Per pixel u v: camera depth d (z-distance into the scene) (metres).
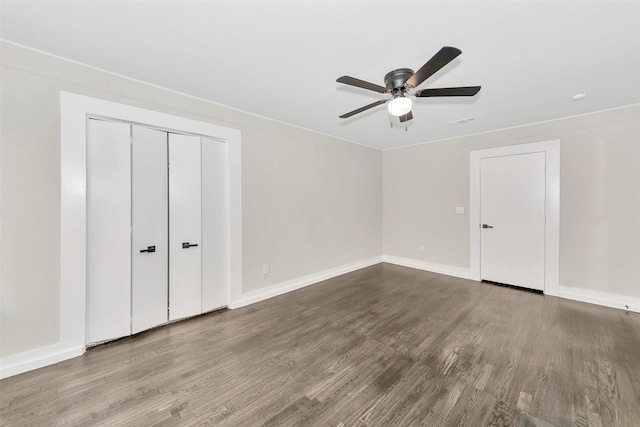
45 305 2.07
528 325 2.74
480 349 2.30
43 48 1.98
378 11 1.57
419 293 3.72
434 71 1.70
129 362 2.12
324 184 4.38
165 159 2.74
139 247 2.59
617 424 1.51
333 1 1.49
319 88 2.64
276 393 1.78
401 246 5.30
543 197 3.66
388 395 1.76
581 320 2.85
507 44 1.90
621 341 2.41
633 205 3.09
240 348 2.34
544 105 3.06
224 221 3.20
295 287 3.92
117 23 1.69
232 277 3.22
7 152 1.93
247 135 3.33
